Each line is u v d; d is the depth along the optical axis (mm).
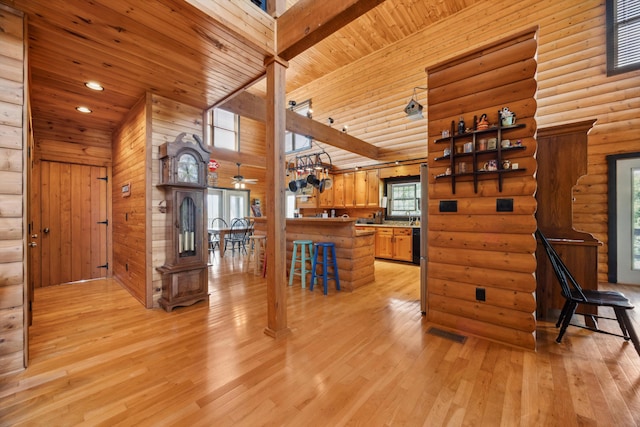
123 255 3887
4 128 1806
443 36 5402
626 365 1898
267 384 1702
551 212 2785
